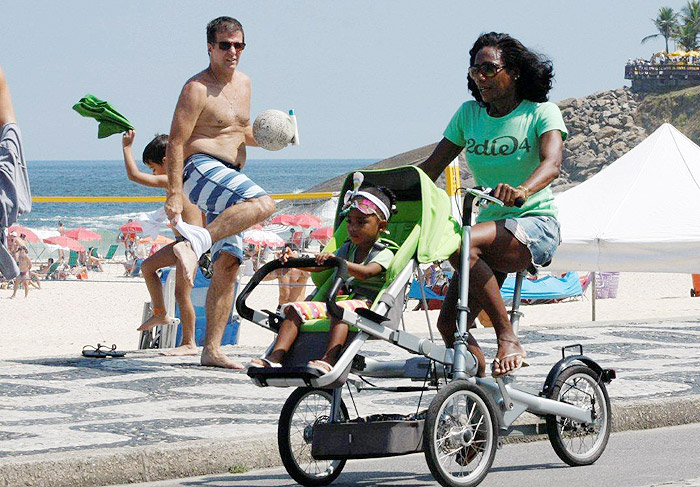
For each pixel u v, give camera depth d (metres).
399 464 19.22
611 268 46.50
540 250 17.62
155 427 20.27
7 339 53.78
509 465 18.72
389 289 16.27
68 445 18.50
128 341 52.28
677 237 45.72
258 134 27.61
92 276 87.44
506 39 18.02
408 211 17.39
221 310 28.41
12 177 21.58
